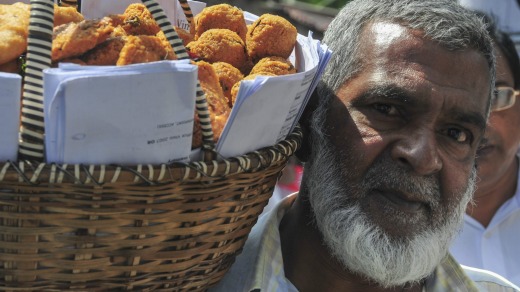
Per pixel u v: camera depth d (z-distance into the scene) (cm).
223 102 152
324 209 176
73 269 136
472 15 178
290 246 191
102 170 129
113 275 140
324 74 184
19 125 130
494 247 304
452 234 185
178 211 140
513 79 296
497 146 297
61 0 171
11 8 148
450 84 170
